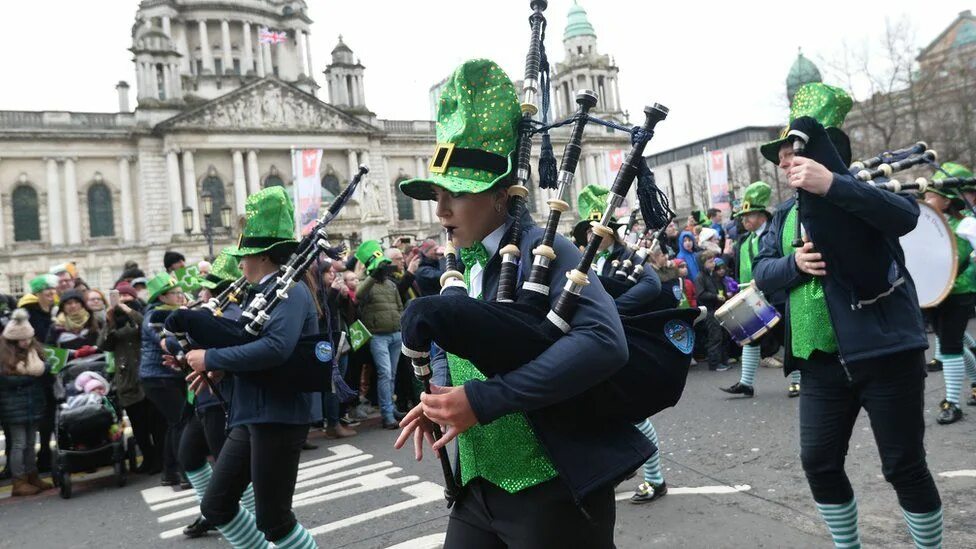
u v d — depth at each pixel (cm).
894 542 385
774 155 354
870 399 304
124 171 4400
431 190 230
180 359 454
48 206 4241
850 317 304
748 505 462
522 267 206
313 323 381
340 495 582
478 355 181
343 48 5259
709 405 792
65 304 804
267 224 392
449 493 218
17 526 597
